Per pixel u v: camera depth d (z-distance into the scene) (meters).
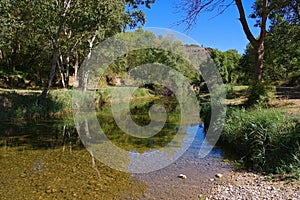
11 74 22.16
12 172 6.08
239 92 15.46
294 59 24.61
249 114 8.09
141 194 4.85
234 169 6.22
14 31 16.69
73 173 6.03
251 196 4.59
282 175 5.39
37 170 6.25
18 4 14.80
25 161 7.02
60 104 16.31
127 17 18.44
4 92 14.77
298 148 5.73
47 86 15.64
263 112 7.68
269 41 21.00
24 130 11.66
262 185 5.05
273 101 10.91
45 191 4.98
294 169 5.33
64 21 15.08
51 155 7.68
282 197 4.41
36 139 9.95
